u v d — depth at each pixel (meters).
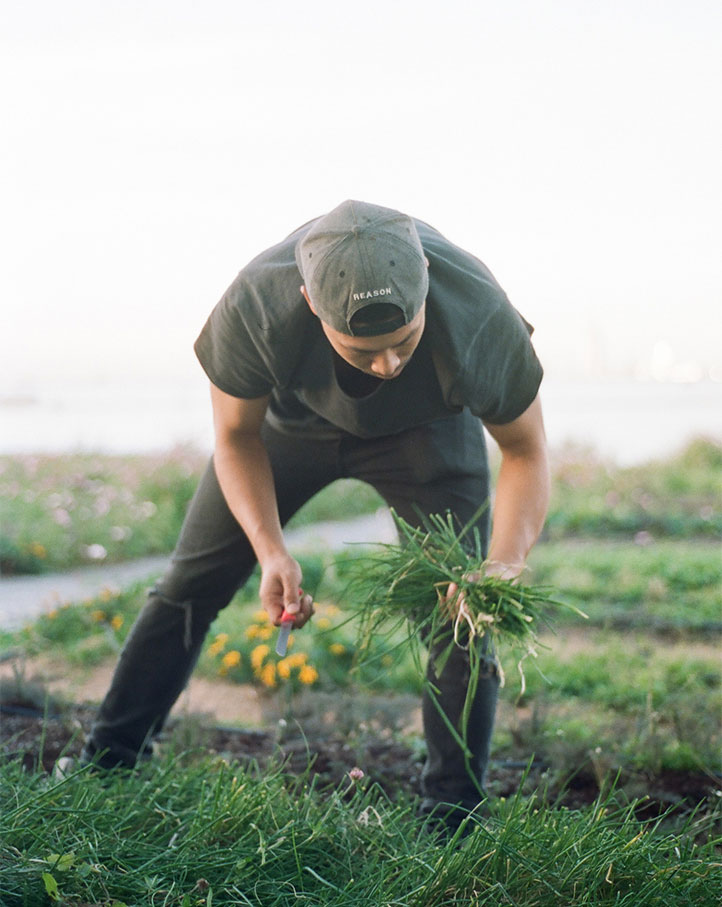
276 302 2.64
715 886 2.42
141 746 3.46
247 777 2.96
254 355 2.77
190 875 2.46
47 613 6.56
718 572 8.12
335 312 2.30
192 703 5.13
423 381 2.80
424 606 2.80
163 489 11.43
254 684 5.38
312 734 4.29
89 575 8.79
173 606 3.34
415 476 3.15
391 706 4.36
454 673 3.03
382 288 2.25
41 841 2.45
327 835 2.69
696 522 11.16
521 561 2.79
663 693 4.88
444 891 2.37
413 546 2.82
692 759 3.88
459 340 2.57
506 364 2.70
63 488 11.70
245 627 6.00
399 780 3.74
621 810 2.76
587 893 2.33
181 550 3.32
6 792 2.79
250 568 3.36
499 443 2.98
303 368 2.81
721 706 4.59
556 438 17.12
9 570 8.95
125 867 2.45
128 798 2.95
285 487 3.28
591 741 3.98
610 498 12.09
